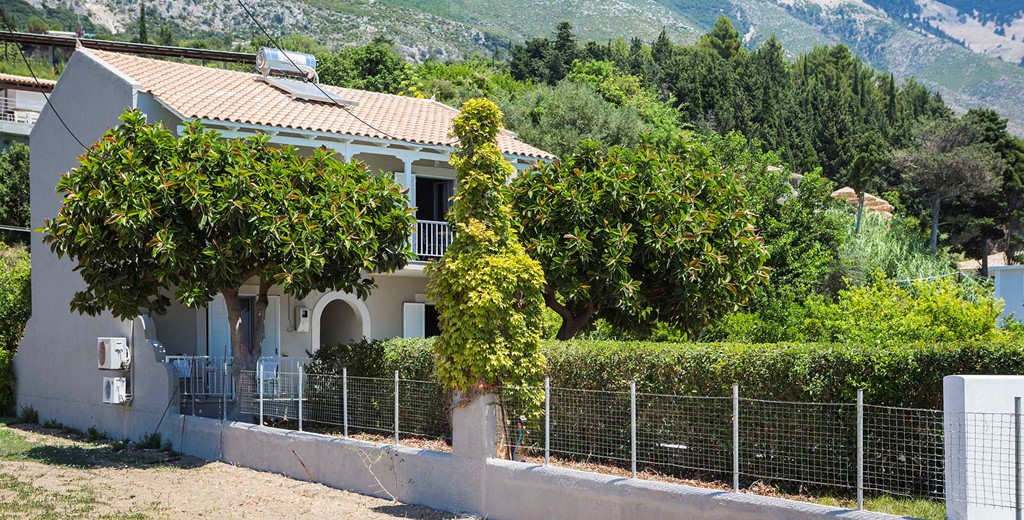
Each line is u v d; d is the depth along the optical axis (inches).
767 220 1469.0
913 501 381.4
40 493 550.3
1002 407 336.8
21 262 1279.5
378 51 2672.2
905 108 4458.7
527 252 705.0
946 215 2770.7
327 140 868.0
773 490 426.9
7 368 1027.9
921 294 832.9
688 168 737.6
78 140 914.7
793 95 3789.4
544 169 733.3
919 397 410.0
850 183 2591.0
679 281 710.5
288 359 760.3
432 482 513.3
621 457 462.9
